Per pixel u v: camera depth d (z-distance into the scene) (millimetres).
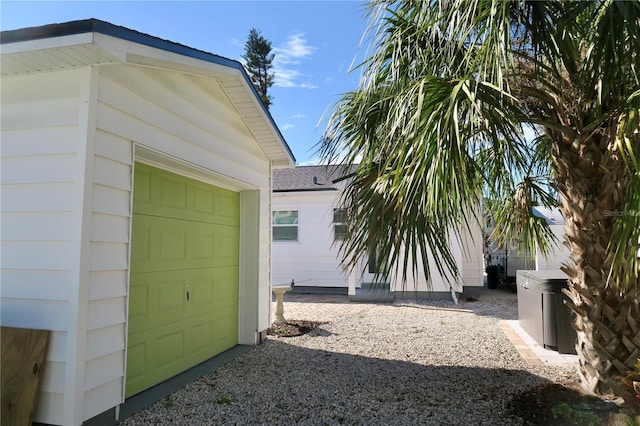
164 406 3561
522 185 4355
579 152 3193
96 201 2910
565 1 2256
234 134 5211
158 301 4086
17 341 2803
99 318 2930
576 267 3371
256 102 5055
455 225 3223
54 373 2748
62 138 2885
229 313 5637
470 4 2260
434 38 2807
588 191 3189
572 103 3146
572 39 2744
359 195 3211
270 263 6355
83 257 2775
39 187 2906
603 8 2262
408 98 2451
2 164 3008
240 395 3883
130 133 3291
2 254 2938
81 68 2896
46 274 2830
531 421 3141
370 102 3193
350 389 4055
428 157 2246
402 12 2979
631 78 2570
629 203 2398
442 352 5457
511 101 2438
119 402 3133
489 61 2264
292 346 5797
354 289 10234
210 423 3268
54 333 2773
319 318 7973
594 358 3312
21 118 2998
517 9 2197
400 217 2752
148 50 3100
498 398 3697
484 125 2443
